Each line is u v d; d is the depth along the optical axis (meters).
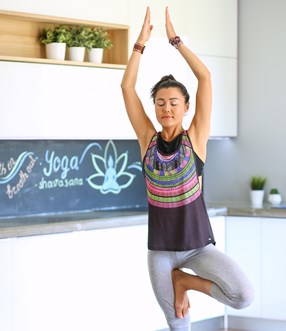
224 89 6.42
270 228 5.91
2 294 4.80
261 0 6.42
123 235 5.43
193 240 3.46
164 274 3.58
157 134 3.51
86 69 5.46
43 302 5.00
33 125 5.21
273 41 6.39
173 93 3.41
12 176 5.57
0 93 5.04
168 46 5.95
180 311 3.60
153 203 3.50
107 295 5.34
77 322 5.18
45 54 5.54
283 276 5.90
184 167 3.42
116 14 5.63
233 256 6.04
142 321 5.54
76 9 5.40
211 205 6.26
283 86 6.36
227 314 6.11
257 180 6.35
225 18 6.40
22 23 5.42
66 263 5.11
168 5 5.97
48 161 5.77
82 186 5.99
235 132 6.55
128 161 6.30
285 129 6.36
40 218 5.46
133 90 3.57
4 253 4.80
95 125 5.54
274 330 6.03
